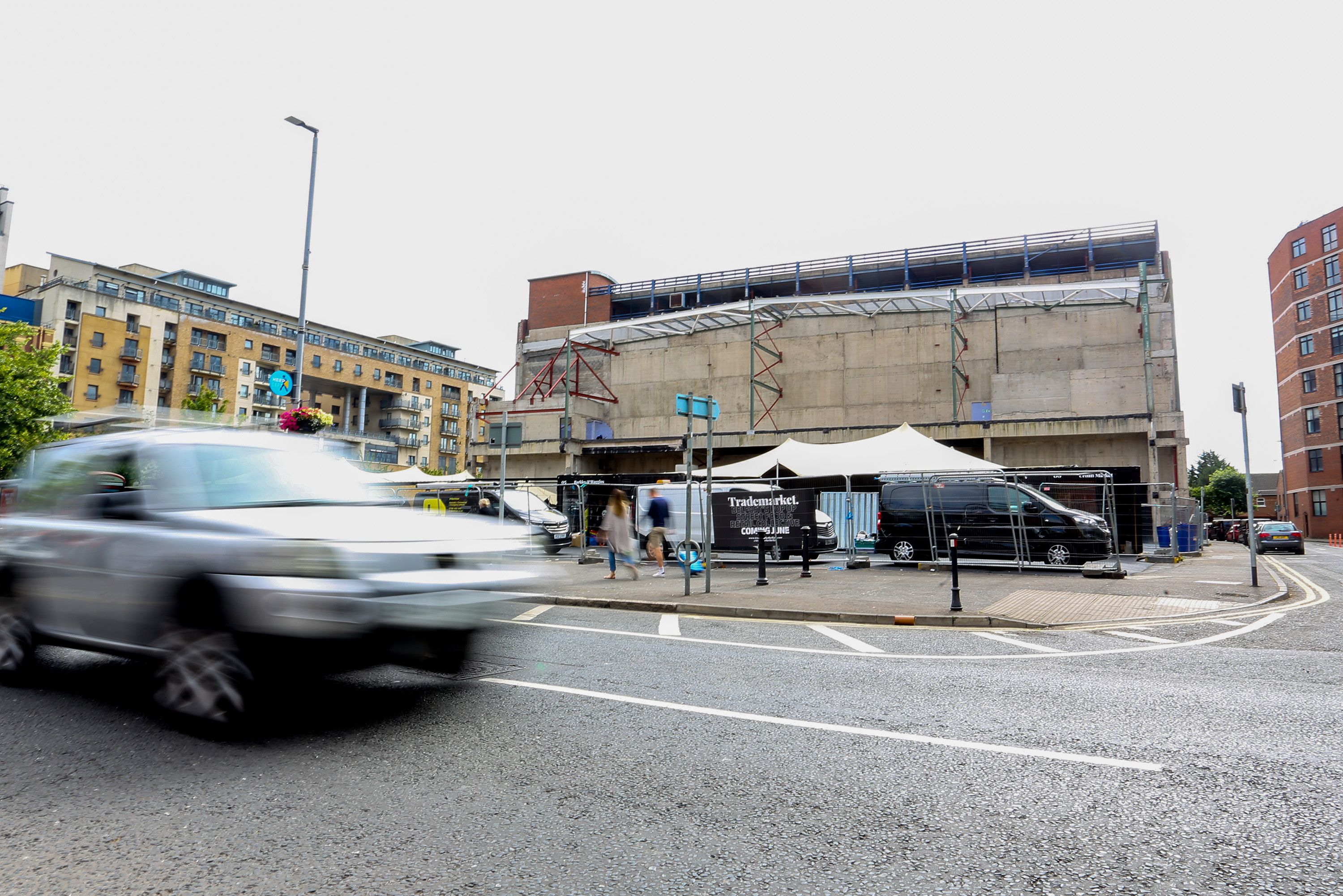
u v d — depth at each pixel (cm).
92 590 493
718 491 1722
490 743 416
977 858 282
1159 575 1508
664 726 451
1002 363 3409
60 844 291
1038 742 426
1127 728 457
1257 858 283
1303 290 6234
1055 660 679
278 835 299
